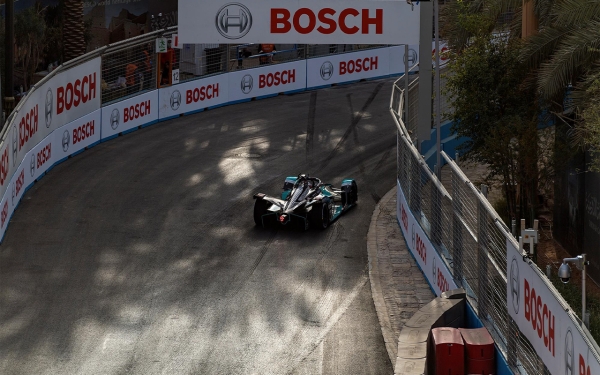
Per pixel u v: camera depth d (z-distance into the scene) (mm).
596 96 20500
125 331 18453
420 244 22297
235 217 26250
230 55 44562
